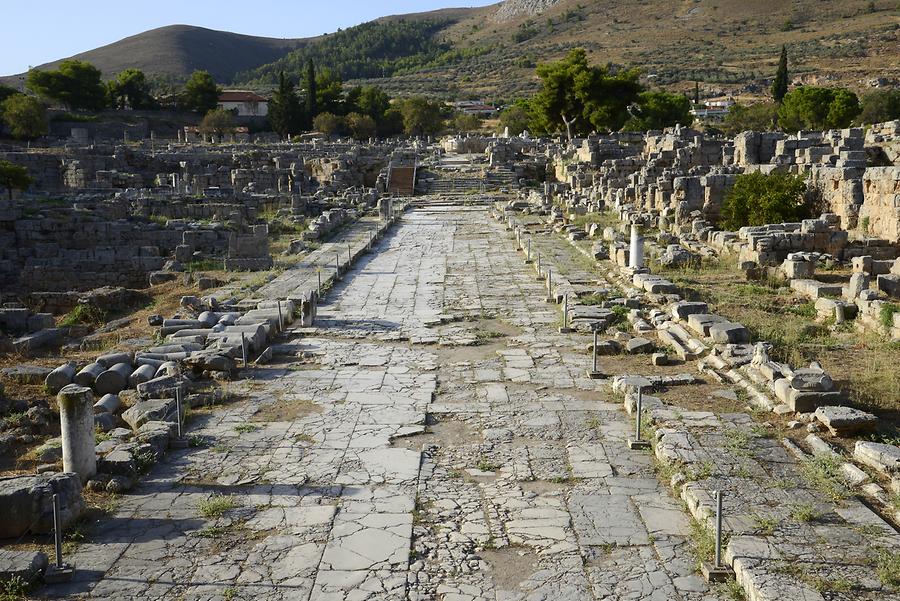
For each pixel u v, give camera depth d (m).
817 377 13.84
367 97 130.25
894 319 18.77
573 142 80.00
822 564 8.80
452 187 68.44
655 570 9.21
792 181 35.44
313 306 22.27
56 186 69.25
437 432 13.82
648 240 34.88
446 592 8.86
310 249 37.41
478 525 10.35
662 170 49.28
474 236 41.81
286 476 11.91
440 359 18.62
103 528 10.31
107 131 110.00
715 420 13.57
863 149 47.44
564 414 14.58
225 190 60.06
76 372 16.86
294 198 51.69
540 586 8.94
